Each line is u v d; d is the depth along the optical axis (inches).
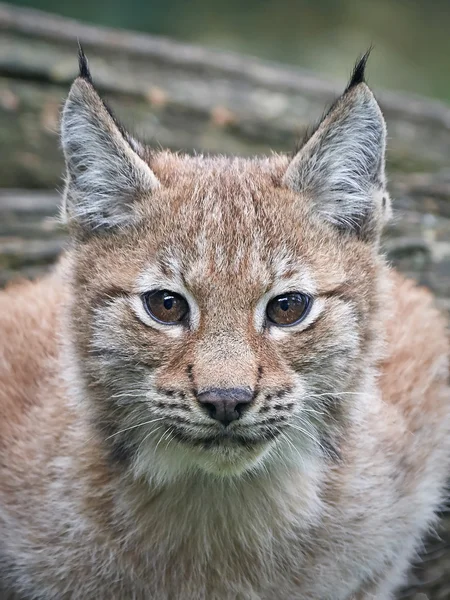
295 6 1230.3
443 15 1268.5
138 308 345.1
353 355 360.2
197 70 781.9
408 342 442.0
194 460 352.2
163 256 345.1
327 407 362.9
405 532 410.6
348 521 382.6
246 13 1205.1
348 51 1213.1
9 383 423.8
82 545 376.8
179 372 333.7
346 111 363.9
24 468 395.9
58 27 758.5
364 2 1256.2
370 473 388.8
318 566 382.0
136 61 768.3
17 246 567.5
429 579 429.1
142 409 352.2
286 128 754.2
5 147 684.7
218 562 375.2
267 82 792.3
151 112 738.2
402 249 573.3
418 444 418.6
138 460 363.3
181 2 1135.0
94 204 367.2
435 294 544.7
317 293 348.8
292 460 366.6
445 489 445.7
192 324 338.6
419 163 762.8
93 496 374.6
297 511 373.4
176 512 369.4
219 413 324.2
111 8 1090.1
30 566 387.2
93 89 365.1
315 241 357.4
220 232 344.8
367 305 365.4
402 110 800.9
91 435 372.8
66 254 386.0
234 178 367.2
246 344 332.2
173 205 355.9
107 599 385.4
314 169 363.3
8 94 706.2
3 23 740.0
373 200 374.0
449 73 1228.5
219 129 745.0
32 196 628.1
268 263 343.3
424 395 433.1
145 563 375.2
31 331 439.5
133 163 361.1
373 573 400.5
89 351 359.6
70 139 370.9
